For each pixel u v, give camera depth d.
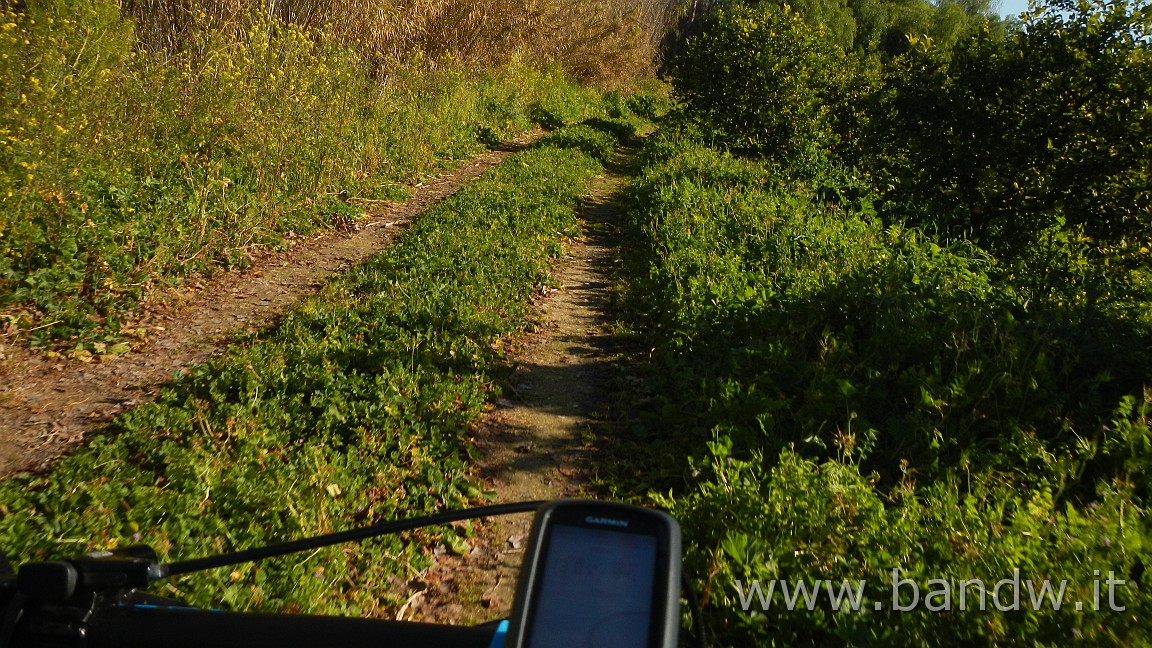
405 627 1.54
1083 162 10.67
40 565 1.51
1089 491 5.34
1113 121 10.50
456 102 20.64
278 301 8.84
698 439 5.89
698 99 22.09
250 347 7.18
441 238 10.79
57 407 6.22
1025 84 11.11
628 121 31.12
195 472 4.90
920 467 5.42
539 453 5.96
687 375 6.72
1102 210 10.75
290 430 5.63
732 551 4.07
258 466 5.12
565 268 10.73
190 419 5.70
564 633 1.38
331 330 7.43
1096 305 7.91
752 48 20.81
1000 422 5.86
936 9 58.50
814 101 20.00
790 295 8.02
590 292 9.83
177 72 11.91
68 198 8.70
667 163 17.50
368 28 18.36
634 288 9.67
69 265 8.02
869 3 57.03
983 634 3.53
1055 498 4.81
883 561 3.99
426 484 5.26
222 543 4.35
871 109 12.94
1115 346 6.79
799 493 4.43
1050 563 3.85
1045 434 5.90
